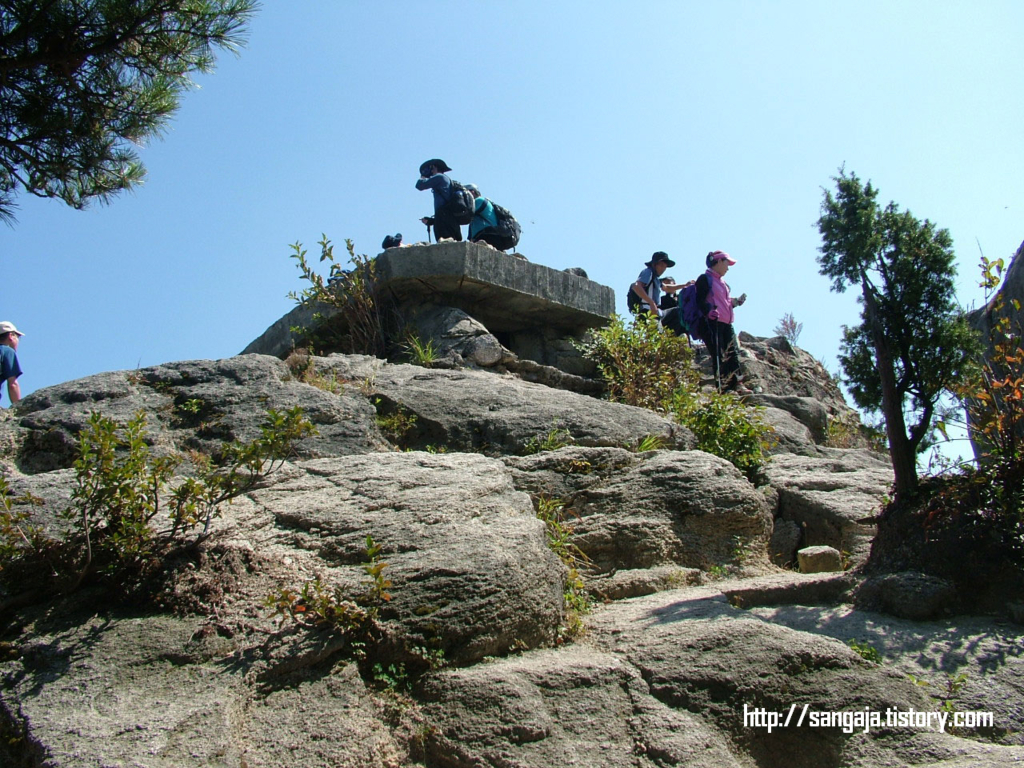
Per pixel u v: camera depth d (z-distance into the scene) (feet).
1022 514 16.55
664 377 29.37
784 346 41.11
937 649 14.47
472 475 17.39
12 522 13.96
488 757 11.63
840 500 21.29
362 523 15.44
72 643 12.90
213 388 21.29
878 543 17.75
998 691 13.35
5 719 11.76
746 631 13.74
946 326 18.49
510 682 12.54
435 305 31.19
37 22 23.45
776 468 23.63
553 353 32.99
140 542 14.16
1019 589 15.98
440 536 15.07
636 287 35.83
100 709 11.74
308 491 16.72
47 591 13.83
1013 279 20.89
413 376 24.61
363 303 30.55
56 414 19.65
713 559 18.80
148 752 10.97
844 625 15.35
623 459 20.62
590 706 12.43
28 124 25.26
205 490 15.52
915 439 18.29
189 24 24.88
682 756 11.67
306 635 12.98
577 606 15.97
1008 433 17.31
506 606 13.98
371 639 13.14
